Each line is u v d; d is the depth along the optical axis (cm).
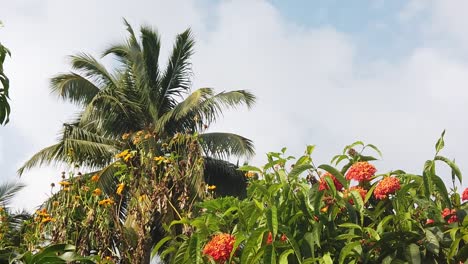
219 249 345
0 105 364
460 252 318
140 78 1823
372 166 368
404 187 342
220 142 1781
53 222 681
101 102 1767
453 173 351
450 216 342
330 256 327
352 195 345
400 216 335
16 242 875
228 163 1823
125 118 1811
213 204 391
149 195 704
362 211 339
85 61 1877
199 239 353
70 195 693
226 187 1855
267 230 321
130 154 736
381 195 348
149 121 1819
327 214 339
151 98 1834
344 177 359
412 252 318
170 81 1905
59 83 1838
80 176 728
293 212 331
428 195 339
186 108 1738
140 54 1836
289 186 336
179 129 1822
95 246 680
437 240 323
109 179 1549
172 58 1912
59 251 272
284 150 379
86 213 690
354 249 321
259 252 317
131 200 722
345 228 342
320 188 347
